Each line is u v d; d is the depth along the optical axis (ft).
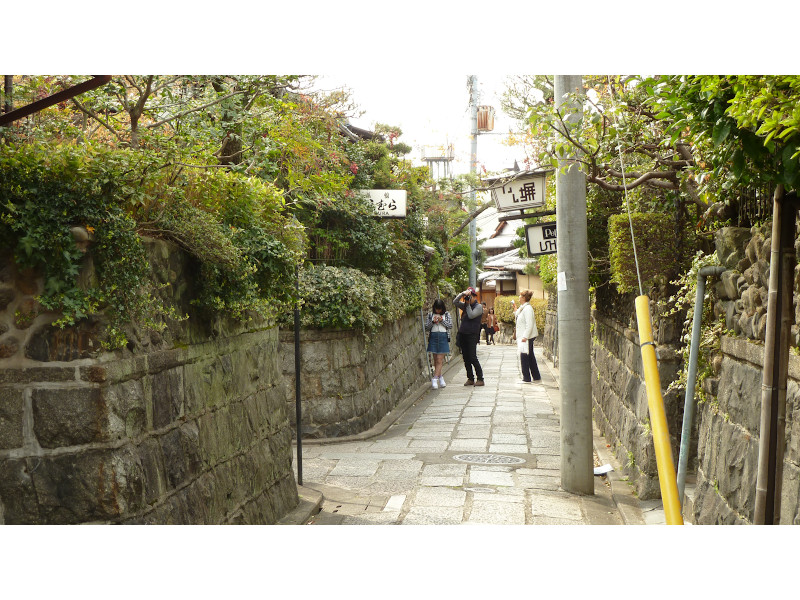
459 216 77.15
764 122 10.11
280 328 35.47
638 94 20.47
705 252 21.22
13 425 11.78
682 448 15.24
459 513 22.04
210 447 16.15
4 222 11.30
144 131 18.28
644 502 22.80
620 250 22.41
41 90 15.92
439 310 57.16
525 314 58.39
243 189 17.13
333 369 36.19
